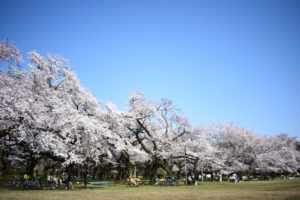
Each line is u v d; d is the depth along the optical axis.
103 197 16.33
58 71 30.45
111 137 29.67
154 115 34.22
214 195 17.47
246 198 15.06
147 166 40.62
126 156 34.38
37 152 24.44
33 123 20.89
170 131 40.88
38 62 28.66
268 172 57.53
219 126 55.56
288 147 68.75
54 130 22.75
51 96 26.34
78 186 26.88
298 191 19.31
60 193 18.39
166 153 33.97
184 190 22.48
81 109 31.48
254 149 54.12
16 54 24.08
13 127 21.02
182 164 48.78
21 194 16.95
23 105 20.47
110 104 33.16
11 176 38.28
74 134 24.31
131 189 23.77
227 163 49.47
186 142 38.41
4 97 19.62
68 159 24.59
